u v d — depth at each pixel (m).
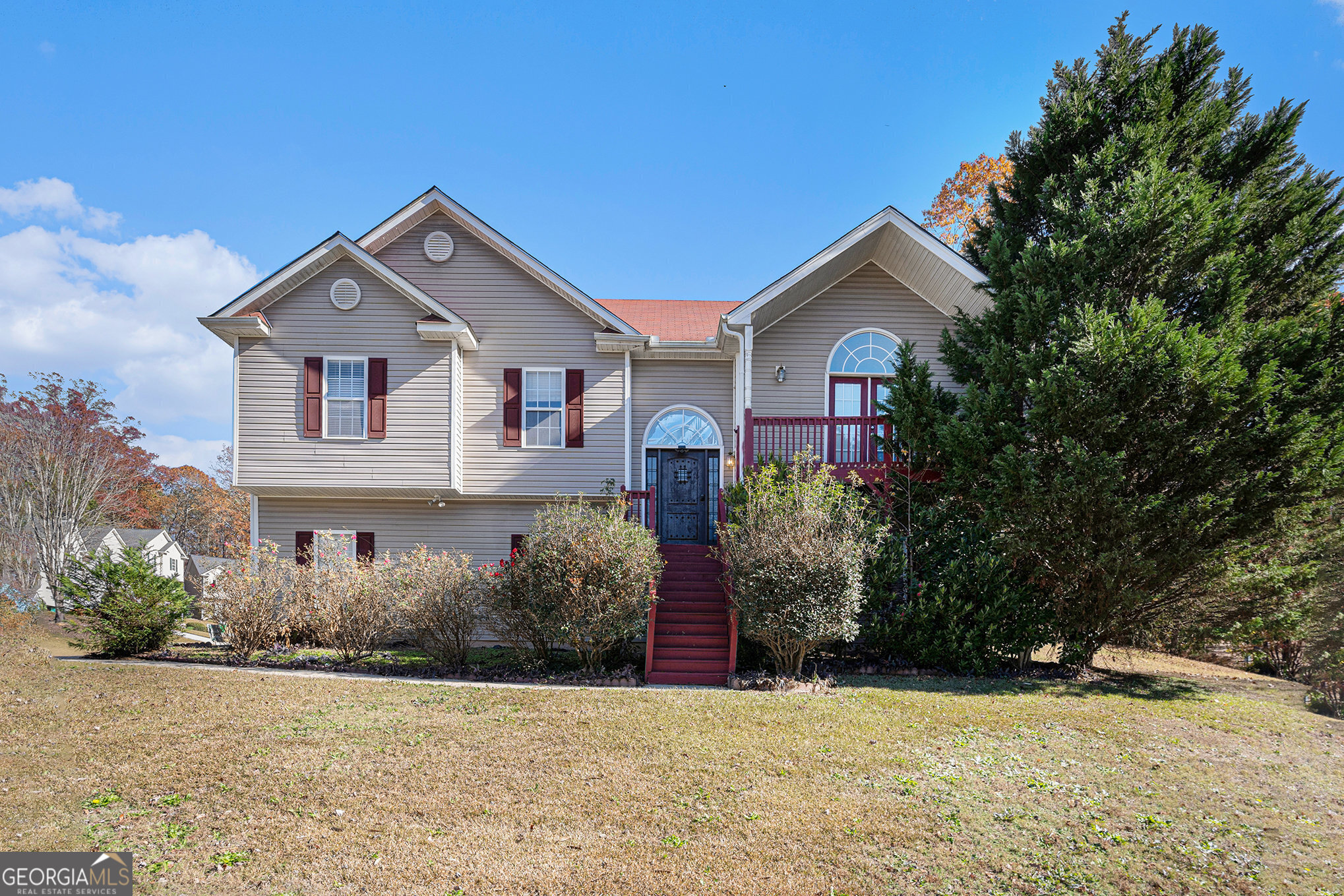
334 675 12.50
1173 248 12.52
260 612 13.73
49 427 30.09
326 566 14.48
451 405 16.14
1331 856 6.48
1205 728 10.09
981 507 13.11
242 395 15.87
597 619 12.01
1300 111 14.04
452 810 6.92
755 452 16.06
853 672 12.62
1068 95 14.67
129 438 34.62
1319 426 11.26
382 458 15.96
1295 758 9.02
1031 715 10.28
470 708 10.23
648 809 7.02
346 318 16.12
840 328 16.95
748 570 12.02
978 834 6.70
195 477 52.03
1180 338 10.92
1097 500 11.36
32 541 29.25
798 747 8.74
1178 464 11.56
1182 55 14.49
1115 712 10.62
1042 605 13.05
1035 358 12.28
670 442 17.86
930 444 13.42
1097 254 12.51
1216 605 12.26
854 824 6.79
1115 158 13.42
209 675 12.14
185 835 6.35
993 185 16.94
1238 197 13.86
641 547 12.55
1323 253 13.48
